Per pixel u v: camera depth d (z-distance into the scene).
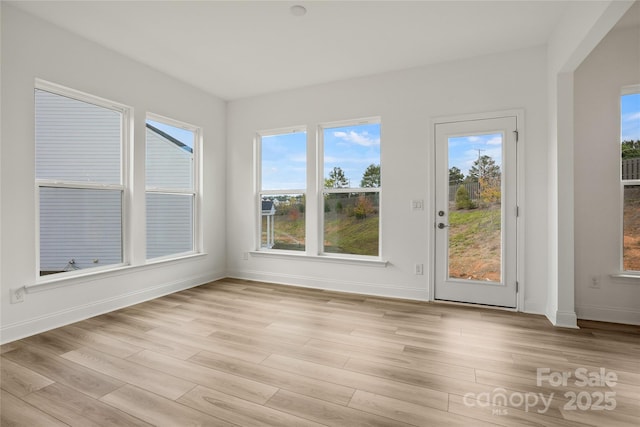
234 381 1.92
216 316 3.07
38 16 2.64
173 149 4.03
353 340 2.52
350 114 3.95
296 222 4.39
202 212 4.37
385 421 1.56
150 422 1.56
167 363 2.14
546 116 3.07
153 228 3.77
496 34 2.92
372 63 3.53
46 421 1.57
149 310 3.25
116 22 2.73
